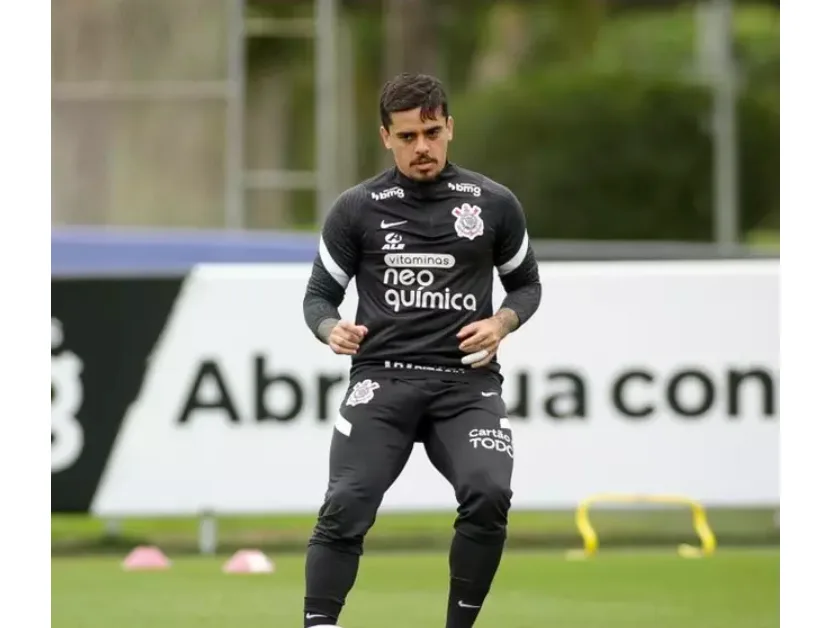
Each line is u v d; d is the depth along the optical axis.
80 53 56.25
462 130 87.00
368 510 19.08
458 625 19.39
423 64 89.19
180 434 33.72
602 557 33.66
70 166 56.12
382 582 29.75
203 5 56.00
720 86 59.66
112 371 33.66
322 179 55.91
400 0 88.75
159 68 56.03
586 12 102.94
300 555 34.16
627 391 34.28
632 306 34.28
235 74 55.69
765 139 89.44
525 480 34.09
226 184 55.72
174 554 34.53
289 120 89.44
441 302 19.42
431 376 19.39
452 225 19.44
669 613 26.05
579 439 34.19
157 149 56.00
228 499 33.78
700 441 34.38
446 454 19.27
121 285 33.62
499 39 105.44
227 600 27.47
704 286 34.34
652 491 34.38
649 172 84.06
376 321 19.52
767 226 91.50
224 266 33.84
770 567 31.80
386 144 19.59
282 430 33.78
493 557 19.14
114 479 33.66
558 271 34.19
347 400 19.52
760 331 34.44
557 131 85.06
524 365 34.09
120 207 55.94
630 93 84.75
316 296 19.91
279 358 33.78
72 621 25.27
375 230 19.53
